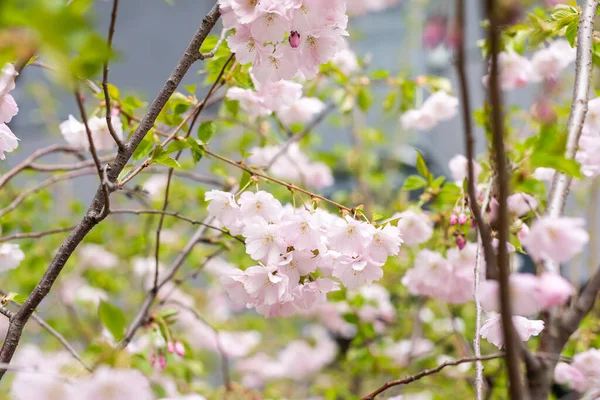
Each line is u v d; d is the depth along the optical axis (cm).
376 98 412
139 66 490
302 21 215
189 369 261
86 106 266
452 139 426
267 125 264
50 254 284
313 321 427
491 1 193
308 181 309
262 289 218
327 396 290
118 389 198
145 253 308
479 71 287
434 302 311
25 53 193
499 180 195
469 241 248
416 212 241
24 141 457
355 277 219
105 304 204
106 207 211
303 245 216
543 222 207
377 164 400
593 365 230
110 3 473
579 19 227
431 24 202
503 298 196
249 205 220
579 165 203
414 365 297
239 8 214
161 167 255
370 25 475
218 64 232
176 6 490
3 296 222
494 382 246
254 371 384
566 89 263
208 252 345
